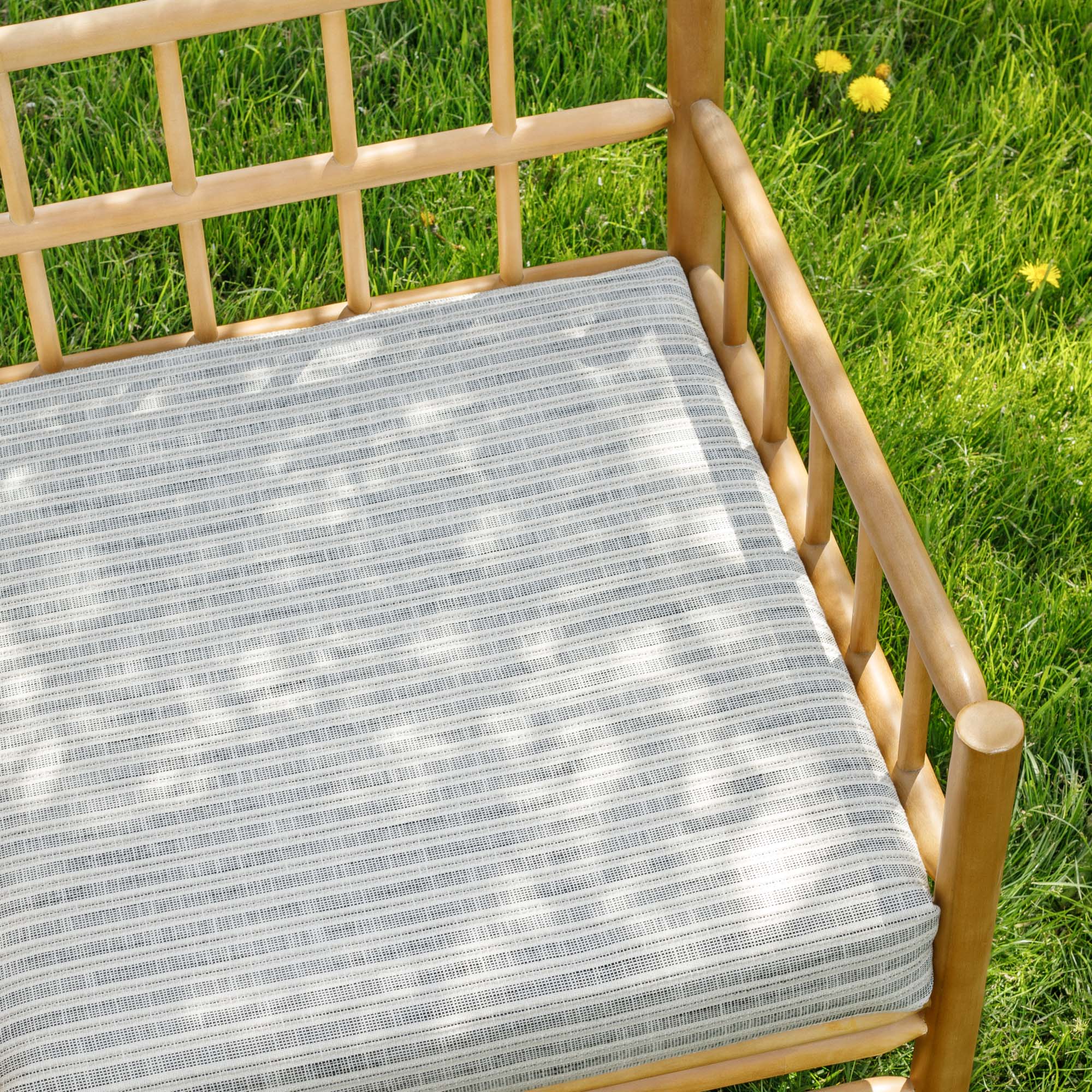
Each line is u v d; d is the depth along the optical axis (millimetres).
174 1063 1458
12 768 1627
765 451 1929
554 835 1564
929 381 2486
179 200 1877
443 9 2793
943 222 2670
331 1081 1465
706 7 1877
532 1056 1496
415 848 1562
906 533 1524
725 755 1609
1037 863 2084
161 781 1612
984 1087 1981
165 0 1758
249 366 1920
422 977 1491
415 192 2627
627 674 1667
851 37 2879
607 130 1971
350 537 1777
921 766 1656
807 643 1697
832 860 1548
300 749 1629
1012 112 2793
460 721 1642
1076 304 2588
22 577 1756
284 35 2750
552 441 1843
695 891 1529
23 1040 1476
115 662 1693
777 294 1725
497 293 1988
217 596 1737
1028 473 2369
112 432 1862
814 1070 1963
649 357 1915
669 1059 1570
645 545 1758
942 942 1556
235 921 1525
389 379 1903
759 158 2682
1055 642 2229
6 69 1748
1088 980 2029
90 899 1542
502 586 1733
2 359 2494
